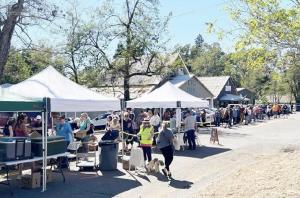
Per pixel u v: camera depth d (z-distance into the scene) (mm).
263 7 11430
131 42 40938
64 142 11961
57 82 13789
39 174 11297
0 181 11992
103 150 13859
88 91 14305
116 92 44938
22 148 10469
